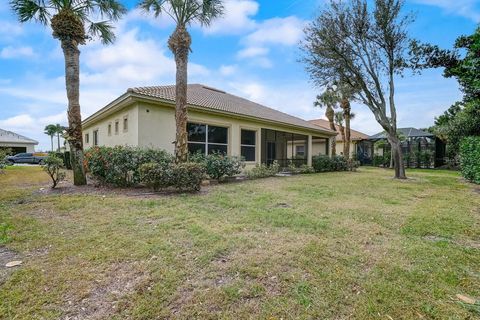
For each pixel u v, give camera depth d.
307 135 18.72
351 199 6.91
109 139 12.62
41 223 4.36
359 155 29.12
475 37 9.50
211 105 11.79
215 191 7.80
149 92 9.81
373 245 3.62
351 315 2.14
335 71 12.79
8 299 2.26
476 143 10.45
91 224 4.31
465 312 2.17
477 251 3.46
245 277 2.68
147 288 2.45
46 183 9.52
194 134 11.13
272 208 5.64
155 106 9.79
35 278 2.59
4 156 11.52
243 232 4.01
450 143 19.67
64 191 7.45
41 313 2.11
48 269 2.78
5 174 12.98
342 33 11.95
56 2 8.13
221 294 2.38
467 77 9.93
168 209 5.31
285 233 4.00
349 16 11.79
